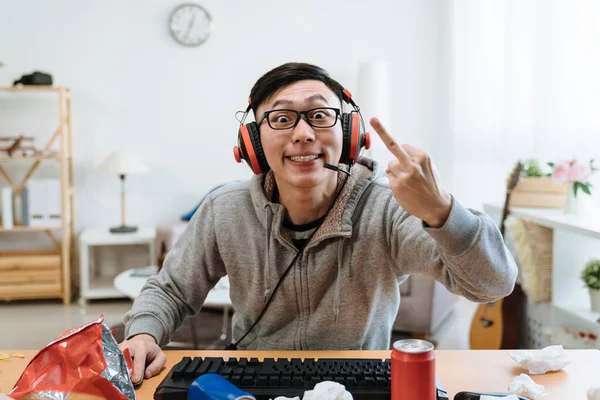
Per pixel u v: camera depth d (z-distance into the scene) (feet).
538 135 12.31
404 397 2.85
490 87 14.38
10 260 13.67
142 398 3.33
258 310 4.50
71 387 2.69
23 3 14.58
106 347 3.05
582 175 8.99
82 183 15.15
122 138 15.17
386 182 4.42
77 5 14.73
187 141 15.35
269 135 3.86
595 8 10.86
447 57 15.75
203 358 3.55
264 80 3.97
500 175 13.96
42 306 13.85
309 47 15.48
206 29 15.10
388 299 4.41
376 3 15.57
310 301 4.33
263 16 15.29
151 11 14.96
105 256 15.42
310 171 3.84
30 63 14.73
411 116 15.92
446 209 3.20
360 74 14.52
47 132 14.87
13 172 14.82
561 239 9.01
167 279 4.59
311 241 4.19
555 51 11.79
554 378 3.53
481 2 14.53
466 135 15.20
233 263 4.50
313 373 3.24
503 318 9.61
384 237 4.21
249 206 4.50
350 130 3.93
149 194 15.38
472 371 3.64
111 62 14.96
